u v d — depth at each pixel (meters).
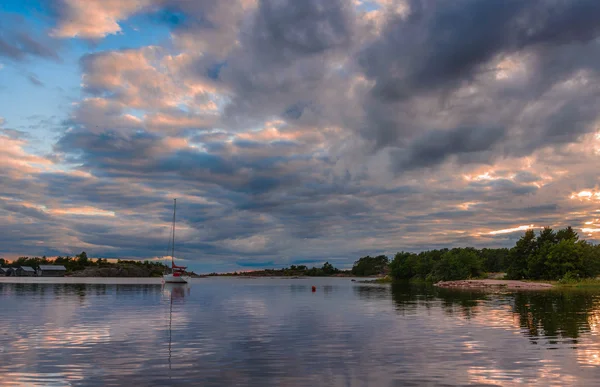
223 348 23.19
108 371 18.28
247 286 125.94
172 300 58.34
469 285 113.12
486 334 27.61
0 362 19.84
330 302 55.59
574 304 49.84
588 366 18.95
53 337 26.61
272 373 17.98
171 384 16.38
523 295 68.81
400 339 25.89
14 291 80.62
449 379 17.02
